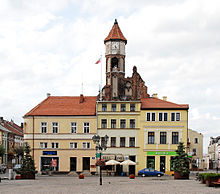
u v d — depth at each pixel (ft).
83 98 275.80
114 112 257.14
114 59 304.30
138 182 154.40
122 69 304.09
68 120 260.21
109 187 124.36
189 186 128.47
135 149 253.24
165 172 242.78
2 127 392.68
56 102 273.33
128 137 254.88
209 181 128.06
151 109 255.50
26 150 186.70
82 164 255.70
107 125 257.14
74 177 210.59
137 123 255.70
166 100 286.66
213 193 100.99
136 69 274.36
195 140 379.35
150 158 252.83
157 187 124.26
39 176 224.33
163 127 253.44
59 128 259.80
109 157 251.80
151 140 253.65
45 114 261.03
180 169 180.96
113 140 256.11
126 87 271.90
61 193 101.19
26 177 181.98
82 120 259.19
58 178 195.11
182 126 252.62
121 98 262.26
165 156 251.39
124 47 307.17
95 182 154.71
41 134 259.60
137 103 256.52
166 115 254.68
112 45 304.09
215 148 517.14
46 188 119.55
